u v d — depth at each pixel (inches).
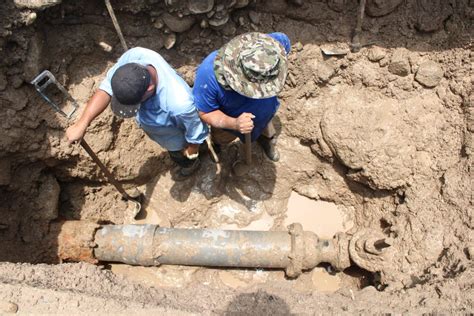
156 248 140.7
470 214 131.0
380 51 148.0
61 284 114.5
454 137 144.9
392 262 136.5
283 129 162.7
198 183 163.6
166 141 127.3
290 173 163.3
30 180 148.5
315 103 156.5
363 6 138.9
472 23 140.8
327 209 164.6
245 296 120.5
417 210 142.2
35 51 133.5
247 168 162.2
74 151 145.6
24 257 146.2
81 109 142.6
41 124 141.1
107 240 141.8
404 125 148.5
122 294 115.0
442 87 148.0
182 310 108.4
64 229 145.3
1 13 124.6
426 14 144.3
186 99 108.0
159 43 148.8
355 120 149.6
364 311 113.3
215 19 141.3
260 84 100.6
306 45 150.3
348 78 152.9
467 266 120.4
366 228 147.5
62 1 134.7
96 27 143.4
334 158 156.8
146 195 164.6
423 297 117.0
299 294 126.4
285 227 161.8
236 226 161.9
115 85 93.5
